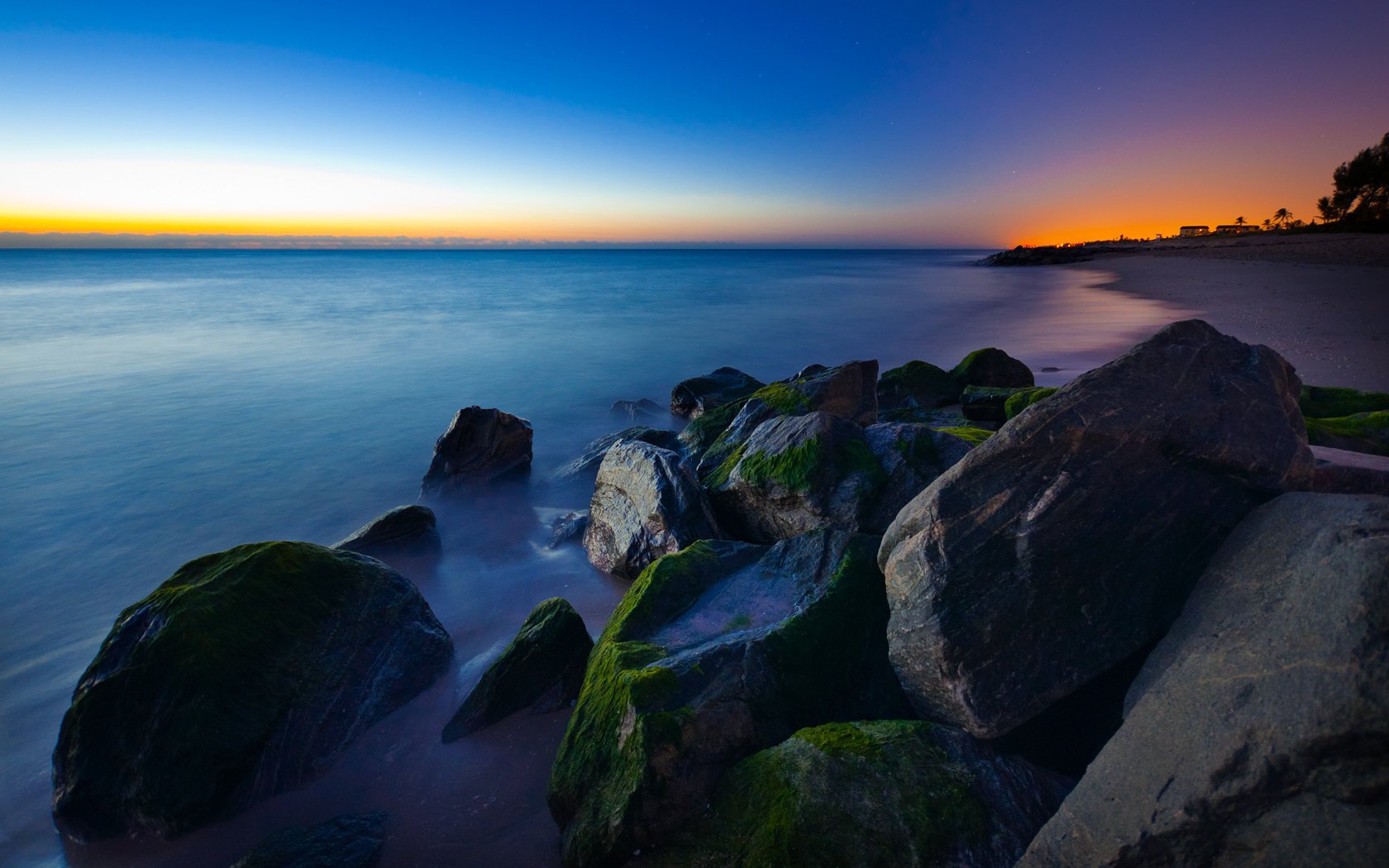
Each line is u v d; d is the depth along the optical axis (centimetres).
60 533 1192
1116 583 451
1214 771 303
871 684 536
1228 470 454
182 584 629
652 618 609
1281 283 4172
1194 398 462
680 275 8512
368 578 698
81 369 2508
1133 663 450
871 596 588
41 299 5212
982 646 449
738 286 6359
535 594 900
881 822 389
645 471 874
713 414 1352
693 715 457
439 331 3472
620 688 489
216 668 558
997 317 3562
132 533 1195
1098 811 338
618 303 4756
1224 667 336
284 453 1608
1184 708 337
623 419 1845
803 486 777
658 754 434
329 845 486
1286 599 340
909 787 405
